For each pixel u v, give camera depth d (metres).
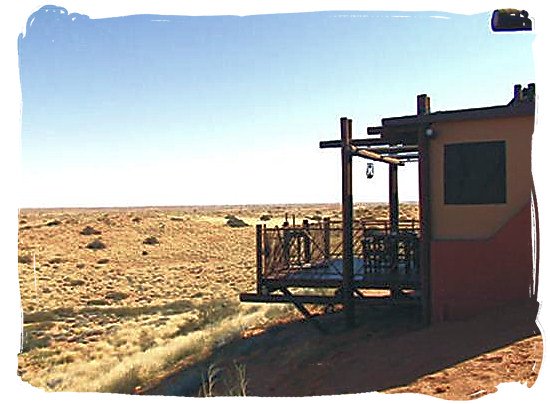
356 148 10.86
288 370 9.11
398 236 10.81
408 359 7.52
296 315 13.82
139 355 15.63
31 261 32.53
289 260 11.97
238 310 21.08
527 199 9.11
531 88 9.10
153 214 77.88
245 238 60.72
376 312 11.35
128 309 26.97
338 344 9.72
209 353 12.94
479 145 9.43
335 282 10.74
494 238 8.85
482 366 6.36
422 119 9.71
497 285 8.79
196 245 55.47
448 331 8.32
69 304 27.53
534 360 6.16
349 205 10.62
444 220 9.62
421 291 9.46
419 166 9.75
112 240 53.94
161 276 39.22
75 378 13.35
